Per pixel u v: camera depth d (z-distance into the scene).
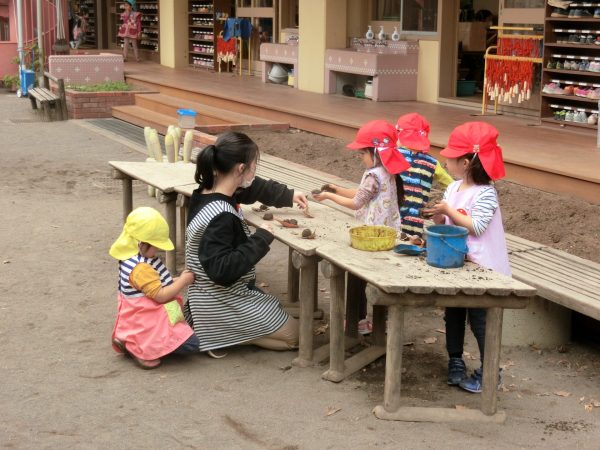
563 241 6.73
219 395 4.38
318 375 4.64
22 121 15.12
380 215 4.92
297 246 4.45
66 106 15.74
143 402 4.29
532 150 8.73
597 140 9.04
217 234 4.55
